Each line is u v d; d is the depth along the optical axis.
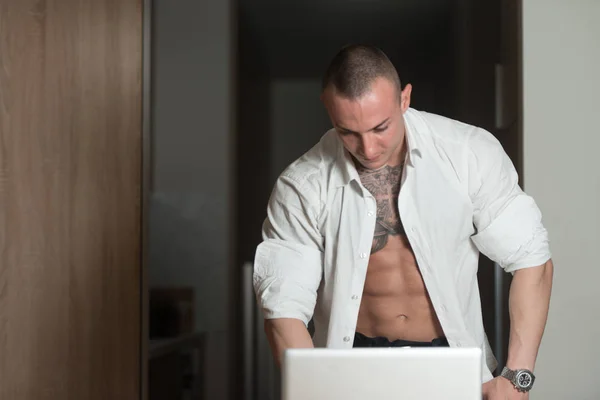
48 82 2.97
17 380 2.93
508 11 2.82
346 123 1.57
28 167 2.96
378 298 1.84
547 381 2.71
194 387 2.88
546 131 2.75
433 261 1.77
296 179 1.82
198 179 2.91
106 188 2.94
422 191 1.77
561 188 2.74
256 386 2.85
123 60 2.95
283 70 2.91
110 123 2.95
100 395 2.91
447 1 2.87
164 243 2.90
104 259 2.93
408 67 2.88
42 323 2.93
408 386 1.03
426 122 1.80
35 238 2.95
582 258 2.73
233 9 2.92
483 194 1.75
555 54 2.76
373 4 2.89
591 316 2.72
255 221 2.90
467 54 2.84
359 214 1.79
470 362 1.02
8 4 2.97
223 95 2.91
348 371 1.03
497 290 2.68
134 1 2.95
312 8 2.90
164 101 2.93
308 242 1.82
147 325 2.89
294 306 1.69
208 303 2.88
